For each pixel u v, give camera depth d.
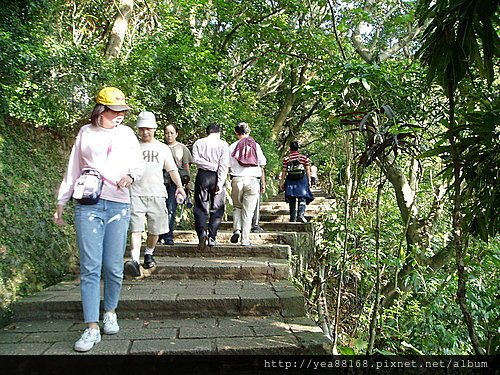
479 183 2.66
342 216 7.00
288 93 15.97
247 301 3.79
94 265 3.07
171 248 5.59
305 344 3.08
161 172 4.66
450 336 5.00
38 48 4.54
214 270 4.73
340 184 7.52
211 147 5.43
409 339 5.23
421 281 5.98
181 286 4.35
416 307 5.58
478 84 3.09
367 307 5.62
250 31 11.16
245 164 5.68
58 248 4.89
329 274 6.66
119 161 3.22
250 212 5.73
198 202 5.48
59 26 6.04
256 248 5.54
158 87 6.93
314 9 11.78
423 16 2.46
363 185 7.46
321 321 4.99
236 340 3.17
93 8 7.81
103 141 3.20
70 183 3.18
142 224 4.60
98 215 3.11
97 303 3.09
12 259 4.09
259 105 16.53
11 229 4.23
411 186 7.43
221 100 9.50
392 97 4.98
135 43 7.81
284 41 10.84
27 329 3.47
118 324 3.56
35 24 4.99
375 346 4.86
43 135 5.25
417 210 7.45
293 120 18.19
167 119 7.40
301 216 8.15
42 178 4.98
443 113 5.50
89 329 3.04
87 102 5.24
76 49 5.10
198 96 7.89
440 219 7.62
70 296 3.92
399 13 9.17
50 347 3.06
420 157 2.66
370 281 6.42
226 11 11.20
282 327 3.47
